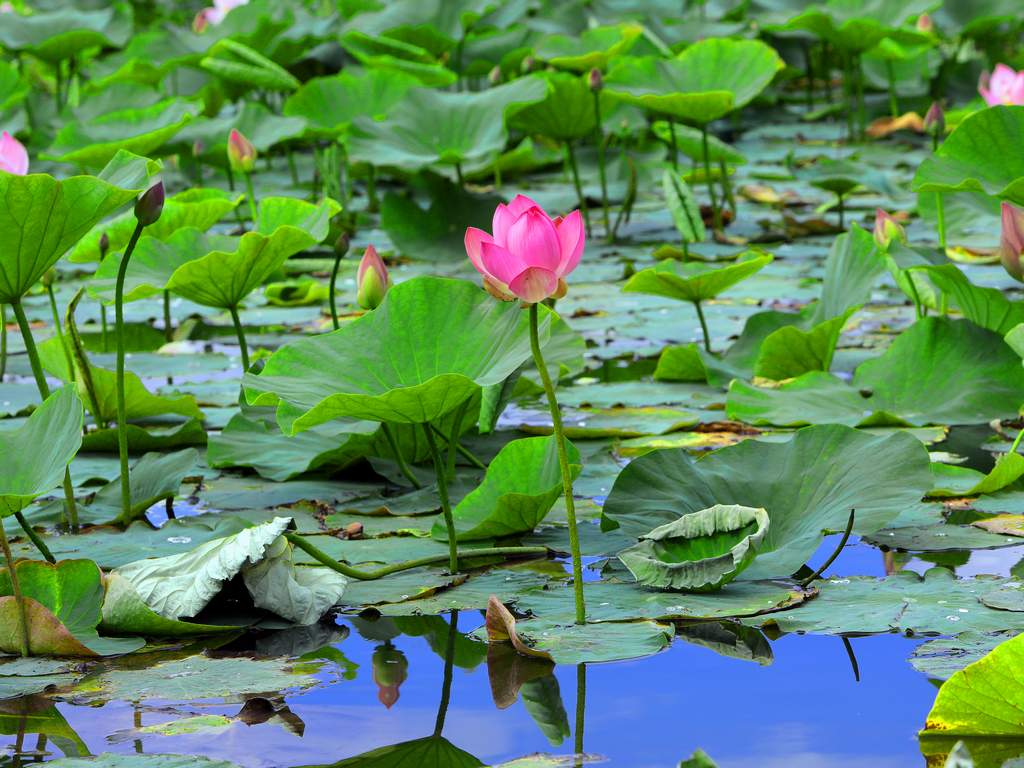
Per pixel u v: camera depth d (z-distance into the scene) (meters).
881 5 19.75
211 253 8.47
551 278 7.70
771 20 21.12
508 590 7.93
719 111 13.16
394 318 8.08
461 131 13.89
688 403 9.01
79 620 7.84
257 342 9.87
